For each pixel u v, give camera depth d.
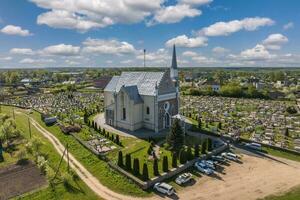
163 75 80.12
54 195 43.94
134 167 49.09
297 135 78.00
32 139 61.59
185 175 49.16
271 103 143.25
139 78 85.12
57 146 66.62
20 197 43.19
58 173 51.25
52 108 117.38
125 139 70.25
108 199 43.12
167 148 62.62
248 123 91.81
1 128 67.69
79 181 48.59
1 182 48.09
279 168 54.81
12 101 143.38
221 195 44.44
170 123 82.88
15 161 57.16
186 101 148.12
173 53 91.69
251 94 167.12
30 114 106.31
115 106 82.06
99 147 63.41
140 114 80.19
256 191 45.72
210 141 61.81
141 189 45.50
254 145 65.56
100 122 89.25
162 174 49.00
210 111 114.50
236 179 49.97
